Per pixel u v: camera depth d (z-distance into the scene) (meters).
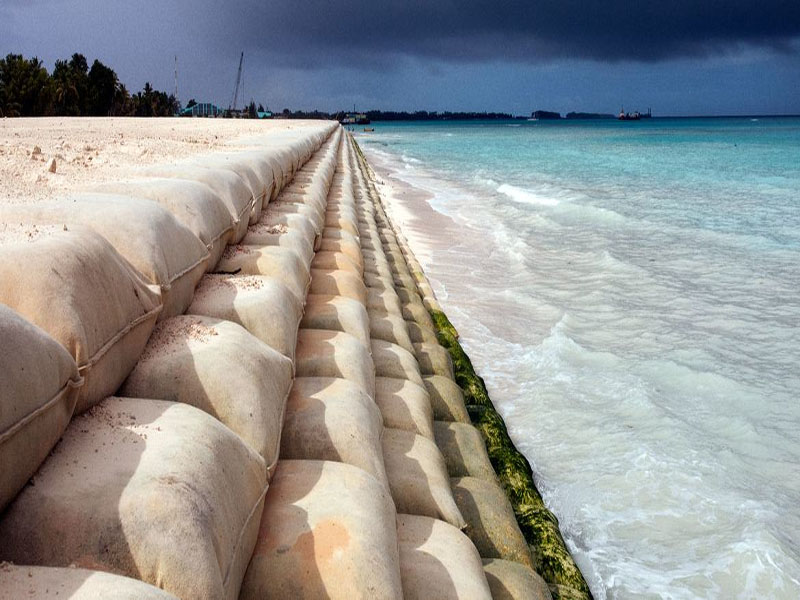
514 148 70.25
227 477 3.14
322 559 3.36
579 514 6.56
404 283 11.84
